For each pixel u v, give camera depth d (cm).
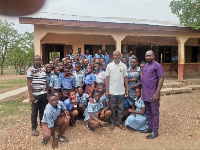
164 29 979
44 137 380
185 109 639
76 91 523
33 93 433
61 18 893
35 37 829
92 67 554
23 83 1383
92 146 396
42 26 830
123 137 439
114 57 469
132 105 504
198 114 583
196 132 458
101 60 631
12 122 526
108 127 494
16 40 2716
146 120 471
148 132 465
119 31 947
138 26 933
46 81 464
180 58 1075
